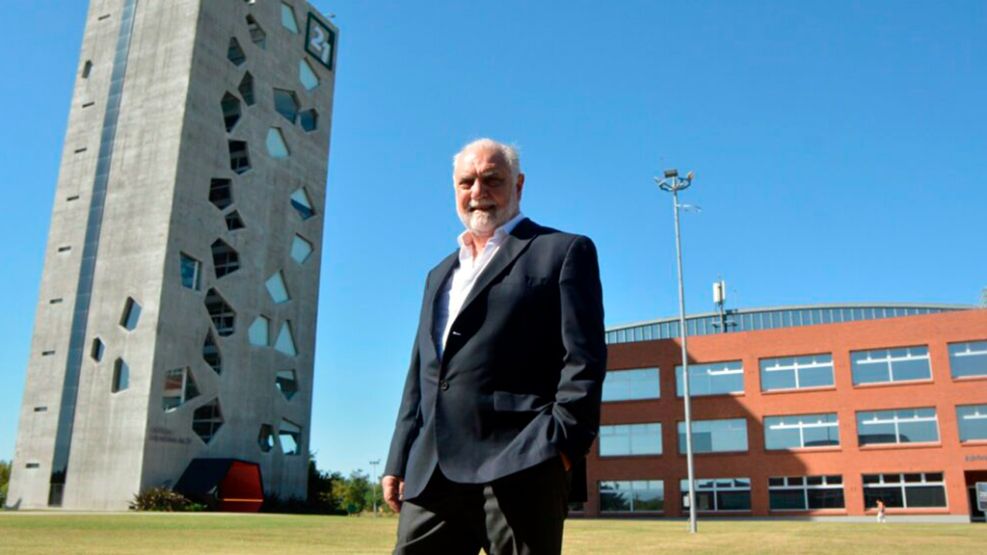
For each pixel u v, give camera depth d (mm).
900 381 43406
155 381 40062
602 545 15477
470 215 2959
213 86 46812
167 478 39531
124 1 49031
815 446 44406
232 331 45031
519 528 2443
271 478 45875
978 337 42281
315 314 51812
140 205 43594
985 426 41312
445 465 2568
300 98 53844
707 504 45938
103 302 42656
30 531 15055
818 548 15062
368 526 22906
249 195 47938
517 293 2729
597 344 2635
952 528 28219
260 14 51250
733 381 47000
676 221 33469
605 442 49000
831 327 45375
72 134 47562
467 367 2668
